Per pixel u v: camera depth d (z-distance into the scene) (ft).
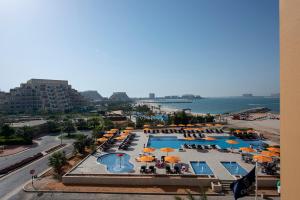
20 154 140.67
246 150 105.60
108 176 84.84
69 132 210.18
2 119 273.54
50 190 79.30
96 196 74.23
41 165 112.68
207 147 132.46
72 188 80.38
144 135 179.93
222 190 76.48
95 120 260.83
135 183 82.38
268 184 77.77
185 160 107.76
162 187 79.82
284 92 12.12
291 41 11.48
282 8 12.30
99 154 121.70
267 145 134.00
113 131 168.86
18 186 85.05
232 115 346.95
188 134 174.91
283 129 12.22
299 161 10.86
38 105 444.14
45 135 214.28
